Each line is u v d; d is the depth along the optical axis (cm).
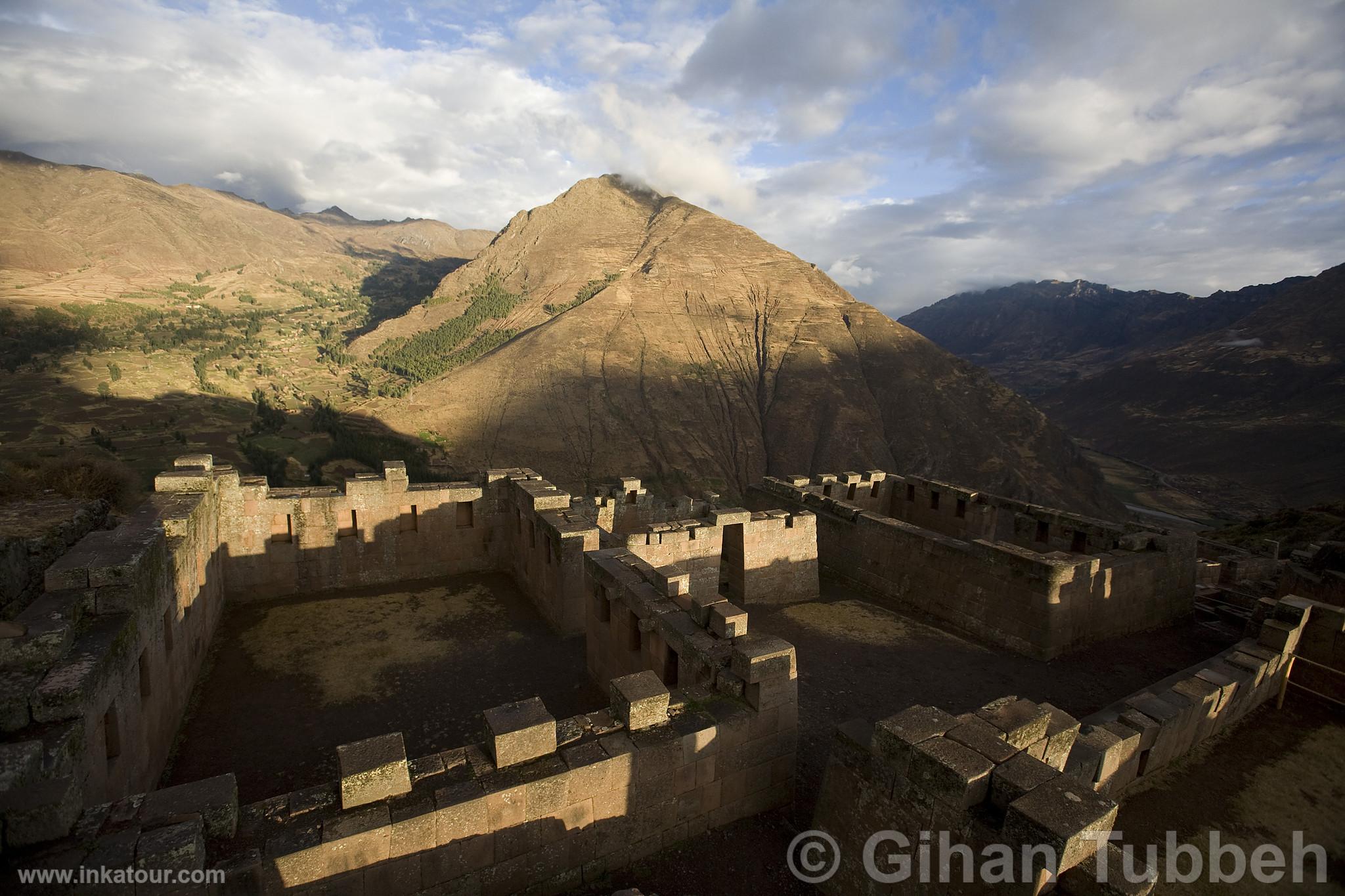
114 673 834
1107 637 1731
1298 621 1391
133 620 915
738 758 954
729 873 889
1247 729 1317
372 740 762
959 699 1418
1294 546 3256
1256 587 2152
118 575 901
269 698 1280
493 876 774
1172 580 1861
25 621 802
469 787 758
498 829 766
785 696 988
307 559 1758
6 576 1153
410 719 1226
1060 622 1605
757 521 1884
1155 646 1731
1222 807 1097
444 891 746
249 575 1703
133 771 903
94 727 759
